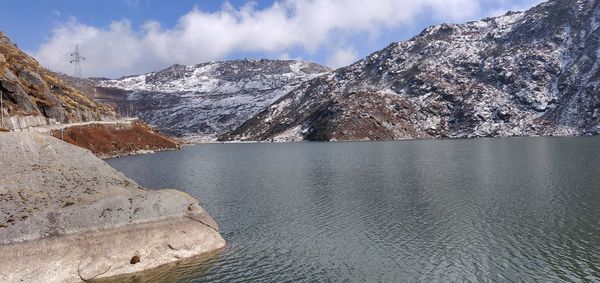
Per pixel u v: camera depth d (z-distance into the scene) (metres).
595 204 62.16
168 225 45.34
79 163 52.16
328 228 54.41
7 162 47.34
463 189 77.50
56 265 37.81
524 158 130.38
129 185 52.88
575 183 79.44
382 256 44.03
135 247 41.94
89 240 40.53
